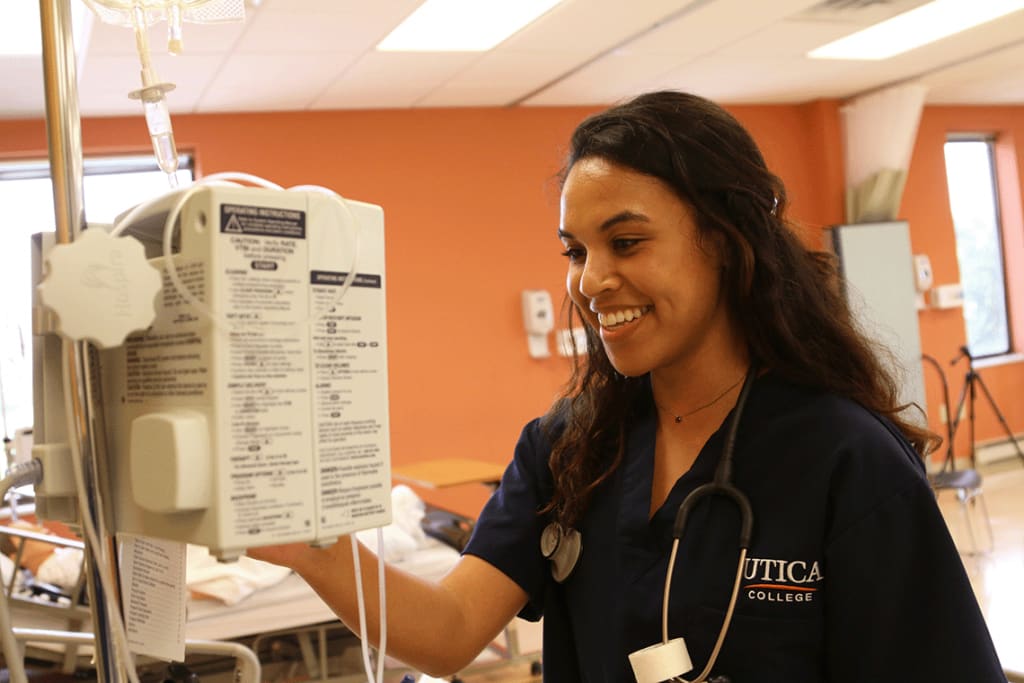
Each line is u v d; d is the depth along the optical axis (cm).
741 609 106
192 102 531
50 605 400
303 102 559
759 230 111
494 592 123
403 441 606
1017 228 848
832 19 499
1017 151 844
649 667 101
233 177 71
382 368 74
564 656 126
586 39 490
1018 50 619
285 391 69
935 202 796
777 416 113
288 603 371
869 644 102
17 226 539
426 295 614
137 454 68
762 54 559
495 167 633
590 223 106
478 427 625
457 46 480
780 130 731
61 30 75
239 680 142
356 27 429
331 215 71
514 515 128
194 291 67
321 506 70
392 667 379
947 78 690
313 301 70
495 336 630
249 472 67
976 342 850
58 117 74
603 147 107
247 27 413
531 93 601
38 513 82
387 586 110
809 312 116
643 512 116
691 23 479
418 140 612
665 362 109
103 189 567
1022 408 830
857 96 720
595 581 119
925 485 105
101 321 65
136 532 73
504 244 634
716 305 114
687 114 109
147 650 82
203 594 371
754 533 108
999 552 550
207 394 67
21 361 480
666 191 106
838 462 107
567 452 126
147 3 108
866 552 103
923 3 490
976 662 100
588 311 114
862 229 717
